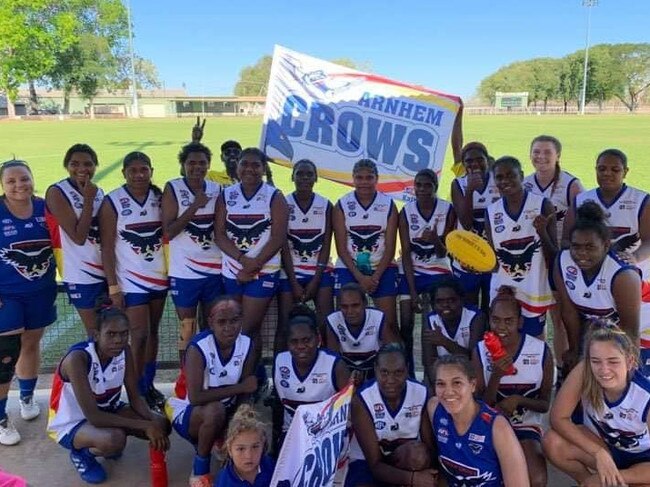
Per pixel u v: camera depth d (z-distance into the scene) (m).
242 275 4.86
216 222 4.92
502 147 26.64
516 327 3.88
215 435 3.81
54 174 19.20
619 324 4.04
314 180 5.22
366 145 6.73
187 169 4.83
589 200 4.55
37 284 4.55
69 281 4.85
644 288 4.37
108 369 4.04
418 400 3.69
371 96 6.68
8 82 63.56
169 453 4.35
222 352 4.07
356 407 3.72
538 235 4.66
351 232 5.23
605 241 3.87
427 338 4.55
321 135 6.76
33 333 4.62
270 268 4.98
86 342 4.03
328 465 3.42
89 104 85.06
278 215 4.89
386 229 5.22
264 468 3.37
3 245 4.38
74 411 4.00
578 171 19.11
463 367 3.23
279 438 4.19
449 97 6.61
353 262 5.24
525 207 4.67
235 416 3.29
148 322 5.00
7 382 4.39
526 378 3.91
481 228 5.38
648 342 4.37
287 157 6.84
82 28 73.44
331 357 4.04
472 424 3.31
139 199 4.79
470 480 3.40
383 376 3.58
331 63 6.72
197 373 3.94
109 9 77.12
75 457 3.99
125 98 95.31
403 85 6.68
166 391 5.27
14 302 4.44
